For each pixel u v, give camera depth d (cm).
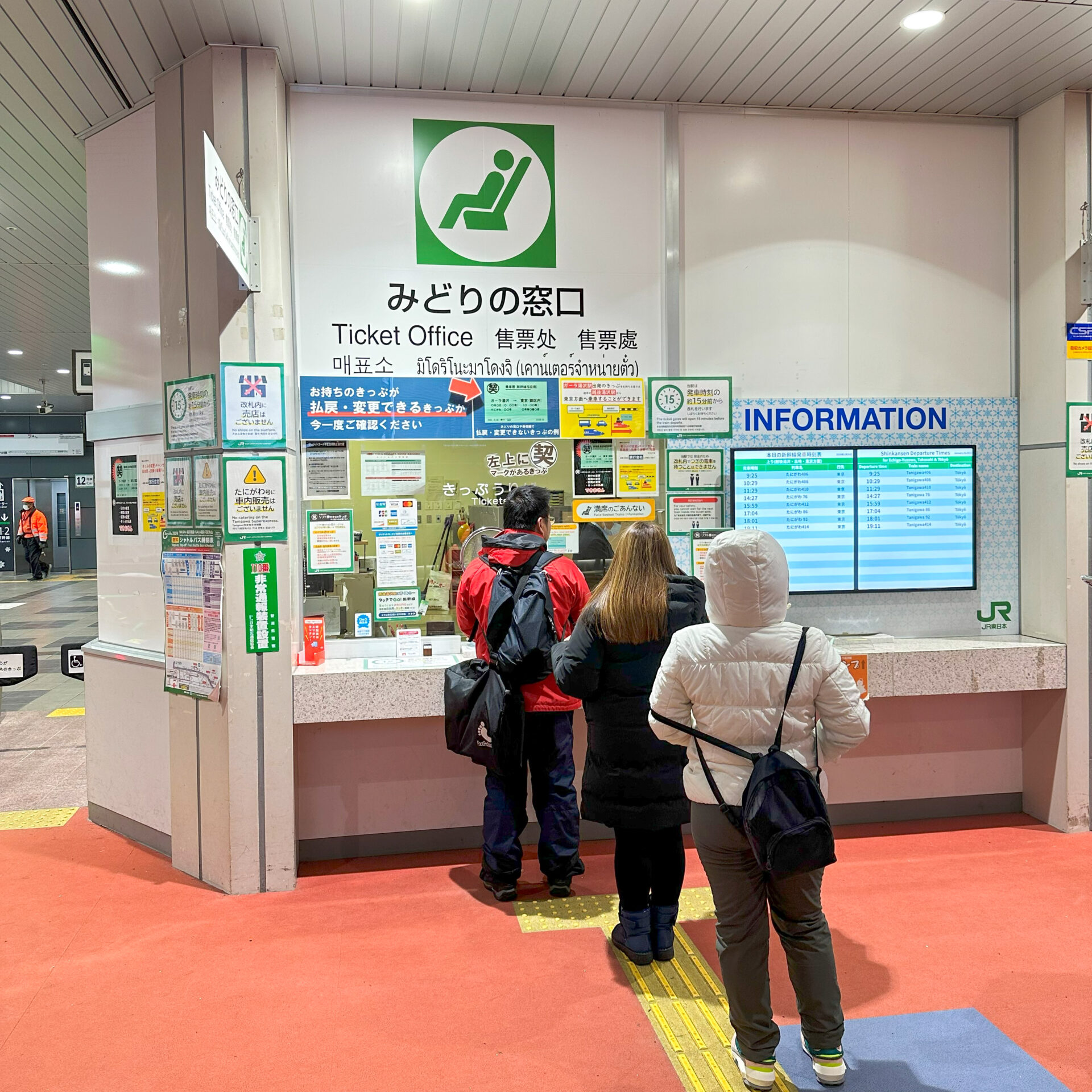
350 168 356
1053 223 381
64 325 891
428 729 363
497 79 353
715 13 306
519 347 370
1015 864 345
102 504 404
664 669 211
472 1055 222
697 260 381
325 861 357
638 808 251
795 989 212
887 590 394
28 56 324
